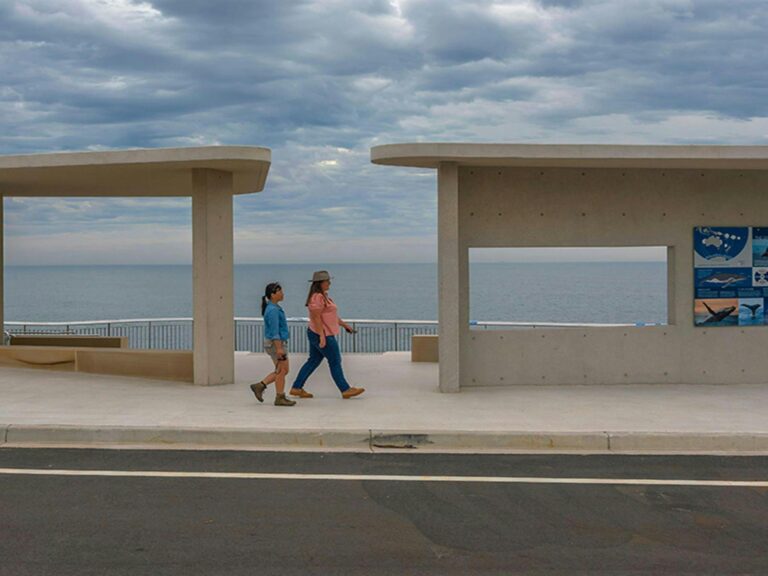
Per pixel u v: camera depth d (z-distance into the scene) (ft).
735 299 43.50
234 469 27.55
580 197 42.50
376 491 25.09
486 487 25.66
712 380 43.42
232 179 44.75
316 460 28.94
